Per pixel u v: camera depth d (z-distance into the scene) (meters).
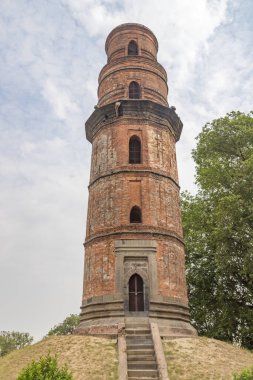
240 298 32.06
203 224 33.44
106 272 24.17
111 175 27.02
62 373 12.96
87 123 30.77
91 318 23.53
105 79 31.92
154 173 27.00
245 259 27.47
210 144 32.50
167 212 26.47
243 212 28.30
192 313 34.69
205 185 31.17
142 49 33.16
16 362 19.34
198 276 34.84
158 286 23.69
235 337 31.59
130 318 22.53
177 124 30.69
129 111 28.86
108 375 16.84
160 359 18.00
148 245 24.62
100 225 25.92
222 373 17.20
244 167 28.61
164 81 32.56
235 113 32.12
